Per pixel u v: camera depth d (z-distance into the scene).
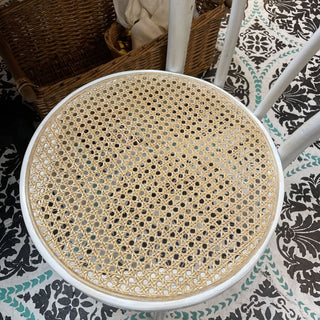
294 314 0.78
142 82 0.57
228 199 0.46
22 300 0.78
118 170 0.48
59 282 0.80
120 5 0.93
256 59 1.17
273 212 0.46
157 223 0.44
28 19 0.90
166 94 0.56
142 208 0.45
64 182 0.47
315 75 1.14
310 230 0.88
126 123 0.52
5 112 0.96
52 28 0.96
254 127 0.53
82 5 0.95
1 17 0.85
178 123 0.53
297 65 0.48
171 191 0.47
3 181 0.92
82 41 1.06
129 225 0.44
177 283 0.41
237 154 0.50
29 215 0.44
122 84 0.56
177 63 0.59
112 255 0.42
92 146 0.50
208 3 0.96
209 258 0.42
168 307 0.40
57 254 0.42
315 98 1.10
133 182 0.47
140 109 0.54
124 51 0.99
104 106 0.54
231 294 0.79
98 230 0.43
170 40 0.55
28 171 0.47
